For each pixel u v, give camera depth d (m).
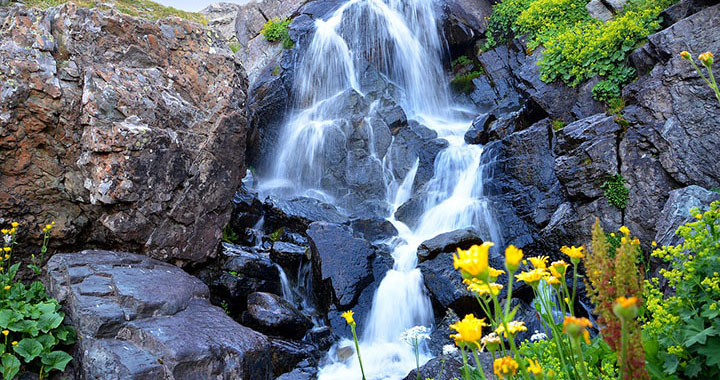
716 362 1.56
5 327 4.04
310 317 7.19
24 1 8.07
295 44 14.26
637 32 8.60
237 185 7.12
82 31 6.16
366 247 7.73
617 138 7.29
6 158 5.45
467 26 13.75
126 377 3.99
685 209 5.68
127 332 4.49
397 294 7.26
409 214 9.95
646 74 7.91
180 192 6.38
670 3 8.89
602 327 1.40
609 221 7.04
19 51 5.58
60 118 5.74
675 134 6.66
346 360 6.25
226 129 6.91
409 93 13.70
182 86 6.88
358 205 10.84
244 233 8.77
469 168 10.00
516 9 12.98
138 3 14.63
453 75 14.10
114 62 6.38
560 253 7.55
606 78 8.87
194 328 4.73
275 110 12.87
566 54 9.42
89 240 6.17
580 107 8.99
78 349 4.42
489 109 12.67
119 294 4.77
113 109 5.98
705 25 6.97
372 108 12.26
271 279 7.38
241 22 16.84
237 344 4.77
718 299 1.82
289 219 9.09
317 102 13.12
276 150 12.57
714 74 6.59
